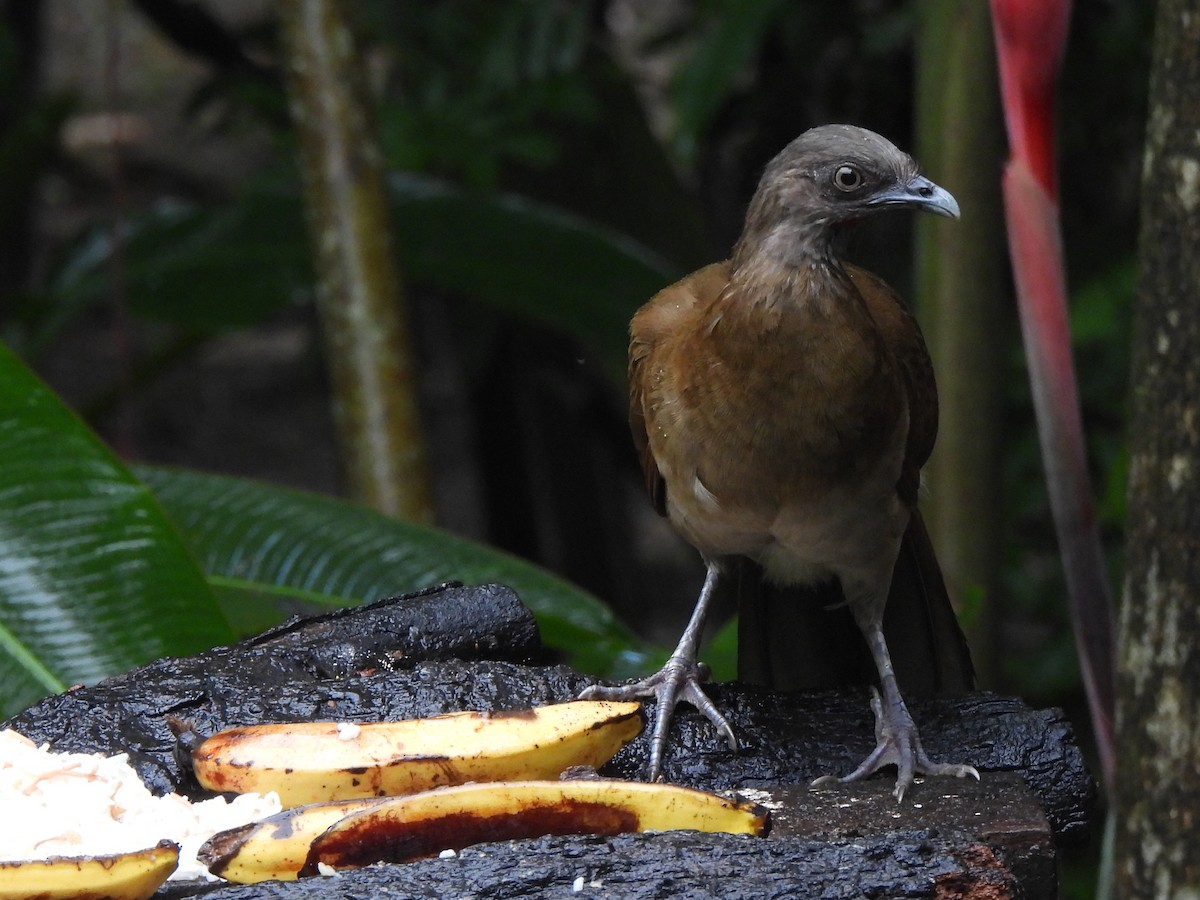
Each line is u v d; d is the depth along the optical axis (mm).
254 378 26172
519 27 12234
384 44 12375
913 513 6695
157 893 4566
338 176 9617
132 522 6848
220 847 4539
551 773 5246
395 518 8359
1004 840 5023
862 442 5945
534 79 12156
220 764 5117
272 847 4539
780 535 6270
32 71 17625
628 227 13625
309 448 24766
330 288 9711
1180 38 3428
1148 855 3568
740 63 11430
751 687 6223
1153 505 3518
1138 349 3584
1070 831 5715
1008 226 5633
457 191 11742
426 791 4824
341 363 9742
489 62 12188
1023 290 5613
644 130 13336
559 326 11984
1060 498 5637
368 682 5871
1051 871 5016
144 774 5457
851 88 12930
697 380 6004
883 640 6398
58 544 6781
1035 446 12078
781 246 5855
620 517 18688
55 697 5766
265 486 8375
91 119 25734
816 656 7016
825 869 4293
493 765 5125
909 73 12758
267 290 11836
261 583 7859
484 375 16438
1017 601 12461
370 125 9703
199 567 7102
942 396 8516
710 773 5859
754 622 7000
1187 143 3412
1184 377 3434
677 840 4441
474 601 6484
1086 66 11906
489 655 6426
